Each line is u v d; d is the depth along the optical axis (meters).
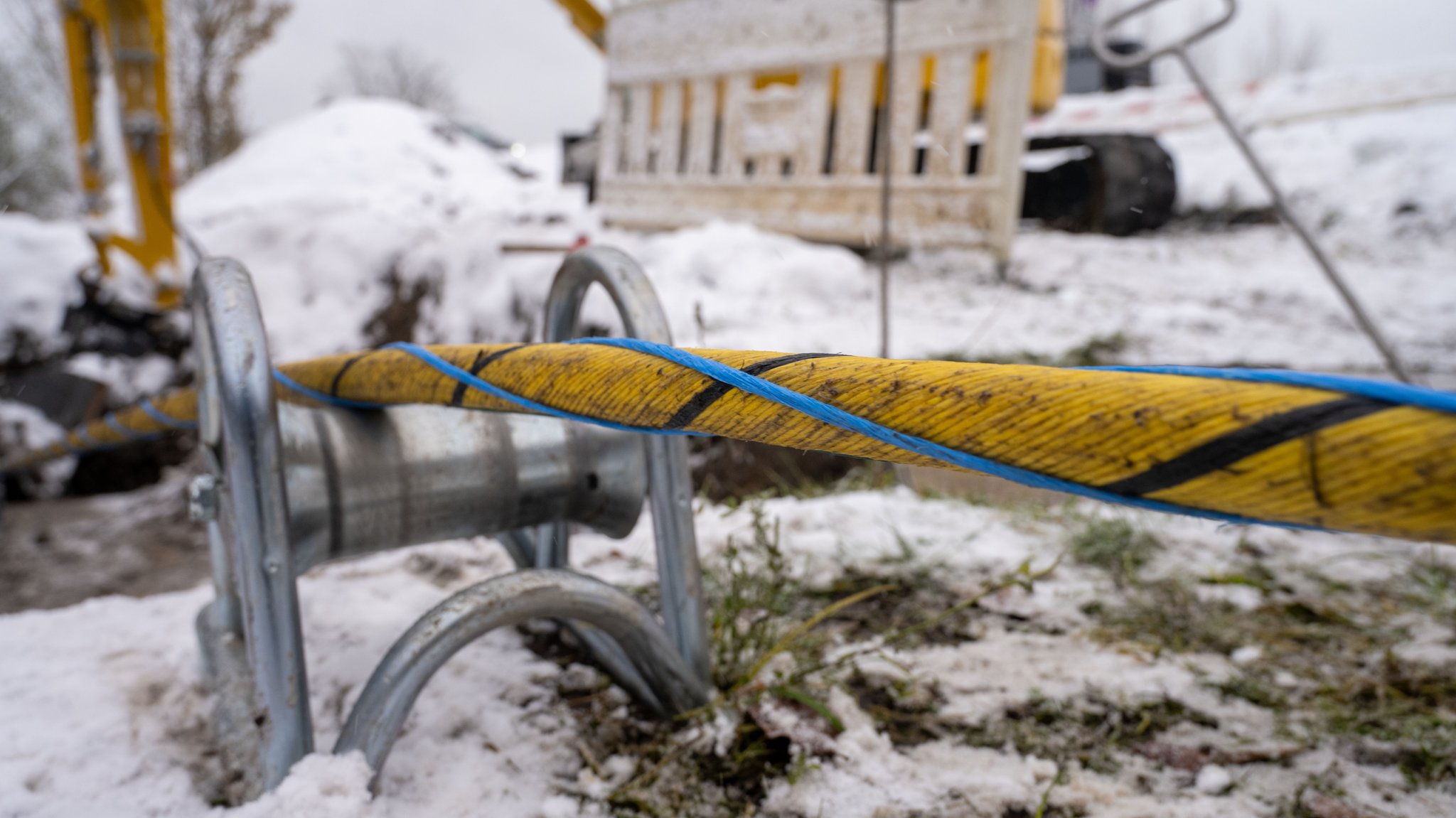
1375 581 1.95
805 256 4.42
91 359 5.79
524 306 4.47
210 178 16.92
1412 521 0.35
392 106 19.97
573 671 1.46
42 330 5.90
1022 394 0.46
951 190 4.93
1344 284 2.51
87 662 1.53
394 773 1.17
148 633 1.65
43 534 4.40
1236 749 1.29
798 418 0.57
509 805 1.13
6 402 5.37
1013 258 5.64
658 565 1.31
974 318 4.14
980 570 1.97
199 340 1.10
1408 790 1.20
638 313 1.19
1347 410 0.36
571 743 1.27
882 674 1.50
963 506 2.38
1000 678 1.49
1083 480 0.45
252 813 0.96
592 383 0.72
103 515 4.78
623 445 1.37
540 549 1.54
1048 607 1.78
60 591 3.69
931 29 4.89
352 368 1.14
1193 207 8.01
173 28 17.53
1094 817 1.14
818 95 5.29
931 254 5.62
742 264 4.29
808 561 1.88
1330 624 1.72
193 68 18.05
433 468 1.22
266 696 1.02
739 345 3.52
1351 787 1.21
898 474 2.48
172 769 1.21
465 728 1.29
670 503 1.27
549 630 1.61
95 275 5.89
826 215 5.30
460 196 15.69
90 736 1.29
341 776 1.00
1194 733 1.34
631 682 1.35
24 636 1.63
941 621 1.71
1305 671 1.53
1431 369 3.57
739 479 2.94
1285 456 0.37
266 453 0.99
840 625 1.69
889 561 2.00
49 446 3.19
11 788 1.16
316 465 1.14
